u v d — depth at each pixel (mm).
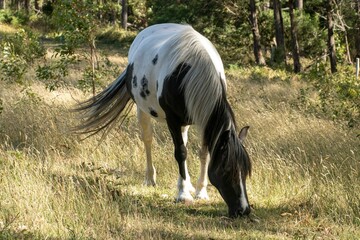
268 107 17266
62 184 9930
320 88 19438
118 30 63781
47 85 16656
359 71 36438
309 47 49312
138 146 13086
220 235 8078
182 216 9070
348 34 50875
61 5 15000
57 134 13188
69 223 8172
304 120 15133
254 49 46375
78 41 15445
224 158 8320
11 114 14555
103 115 11562
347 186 9898
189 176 11250
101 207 8789
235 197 8406
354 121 13969
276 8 45719
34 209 8477
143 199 10031
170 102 9383
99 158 12430
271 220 8883
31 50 21984
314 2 51750
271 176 10750
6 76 18531
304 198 9641
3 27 60906
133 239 7738
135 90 10594
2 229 7586
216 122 8531
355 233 8312
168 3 50875
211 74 8734
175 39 9508
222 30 49312
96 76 16297
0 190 9305
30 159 11398
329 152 12070
